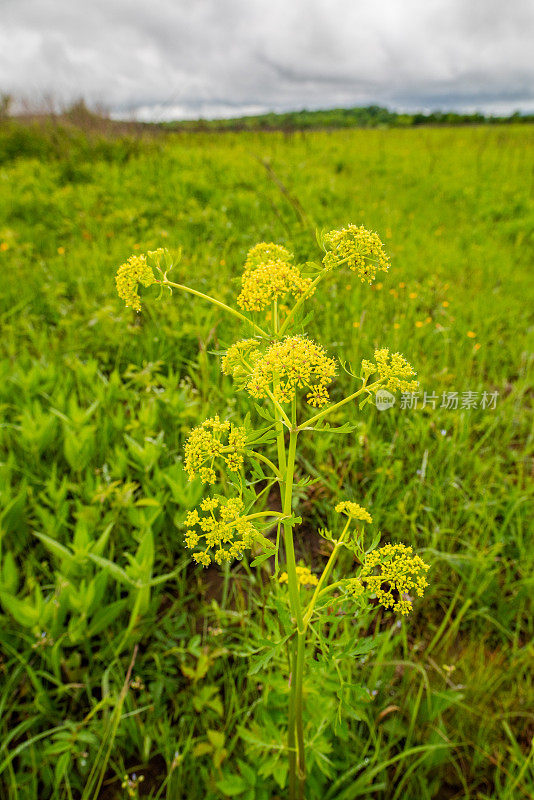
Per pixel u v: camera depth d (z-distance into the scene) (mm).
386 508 2660
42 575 2350
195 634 2234
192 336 3723
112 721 1785
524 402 3674
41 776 1765
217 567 2525
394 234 6254
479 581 2354
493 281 5160
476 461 2871
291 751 1588
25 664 1885
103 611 2035
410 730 1839
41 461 2875
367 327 3949
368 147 13664
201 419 2875
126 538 2479
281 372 1185
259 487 2957
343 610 1604
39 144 9656
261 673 1970
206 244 5520
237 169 8930
